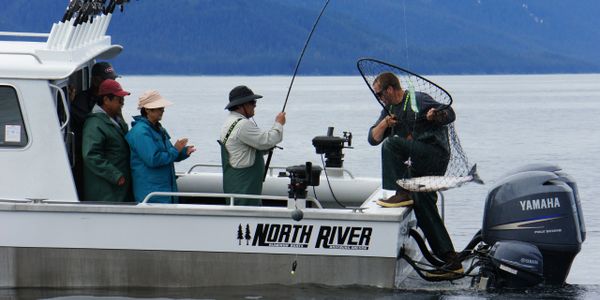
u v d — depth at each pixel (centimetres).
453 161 3247
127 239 3080
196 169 7912
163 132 3338
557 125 17475
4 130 3114
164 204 3102
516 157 10288
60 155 3120
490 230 3250
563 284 3512
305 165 3077
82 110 3288
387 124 3256
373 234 3070
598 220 5475
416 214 3300
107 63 3356
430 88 3222
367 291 3089
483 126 17238
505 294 3209
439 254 3312
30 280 3091
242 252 3089
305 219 3073
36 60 3147
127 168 3269
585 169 8775
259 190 3300
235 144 3234
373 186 3784
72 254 3083
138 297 3055
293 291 3091
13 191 3122
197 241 3084
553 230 3180
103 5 3438
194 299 3039
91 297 3059
